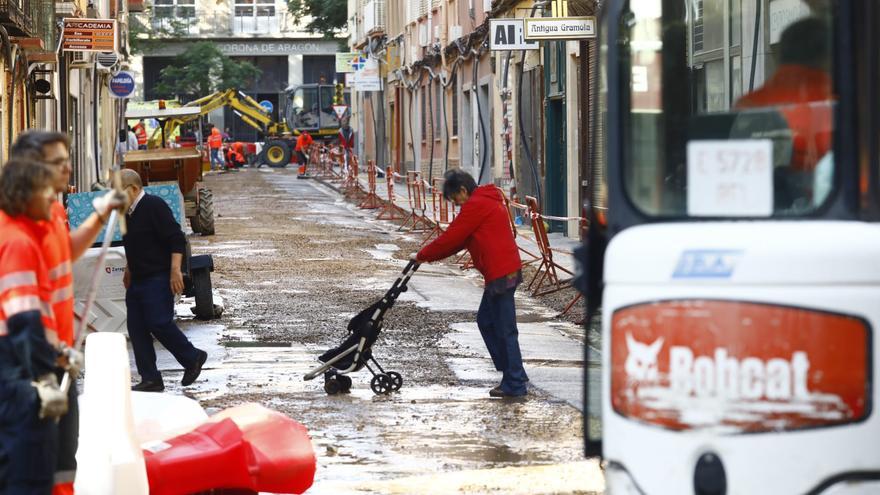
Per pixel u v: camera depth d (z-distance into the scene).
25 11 43.41
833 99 9.21
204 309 27.92
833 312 8.73
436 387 20.66
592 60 41.53
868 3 9.23
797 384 8.73
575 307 30.36
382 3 97.06
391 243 48.06
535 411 18.69
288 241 47.97
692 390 8.91
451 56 68.25
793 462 8.74
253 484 12.20
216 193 80.62
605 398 9.38
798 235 8.86
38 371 9.76
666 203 9.57
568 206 45.50
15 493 9.77
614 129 9.81
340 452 16.11
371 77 93.62
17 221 9.93
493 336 20.30
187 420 12.81
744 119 9.47
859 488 8.72
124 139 87.81
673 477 8.95
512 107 53.75
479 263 19.72
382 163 99.12
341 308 30.05
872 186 9.16
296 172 115.38
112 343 11.31
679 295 8.98
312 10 135.38
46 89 48.84
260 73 142.00
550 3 43.59
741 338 8.80
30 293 9.78
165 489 11.69
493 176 58.06
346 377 20.20
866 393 8.71
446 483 14.54
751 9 22.61
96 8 70.81
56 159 10.32
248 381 21.22
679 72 10.45
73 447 10.52
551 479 14.70
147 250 20.22
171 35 141.62
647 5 10.20
